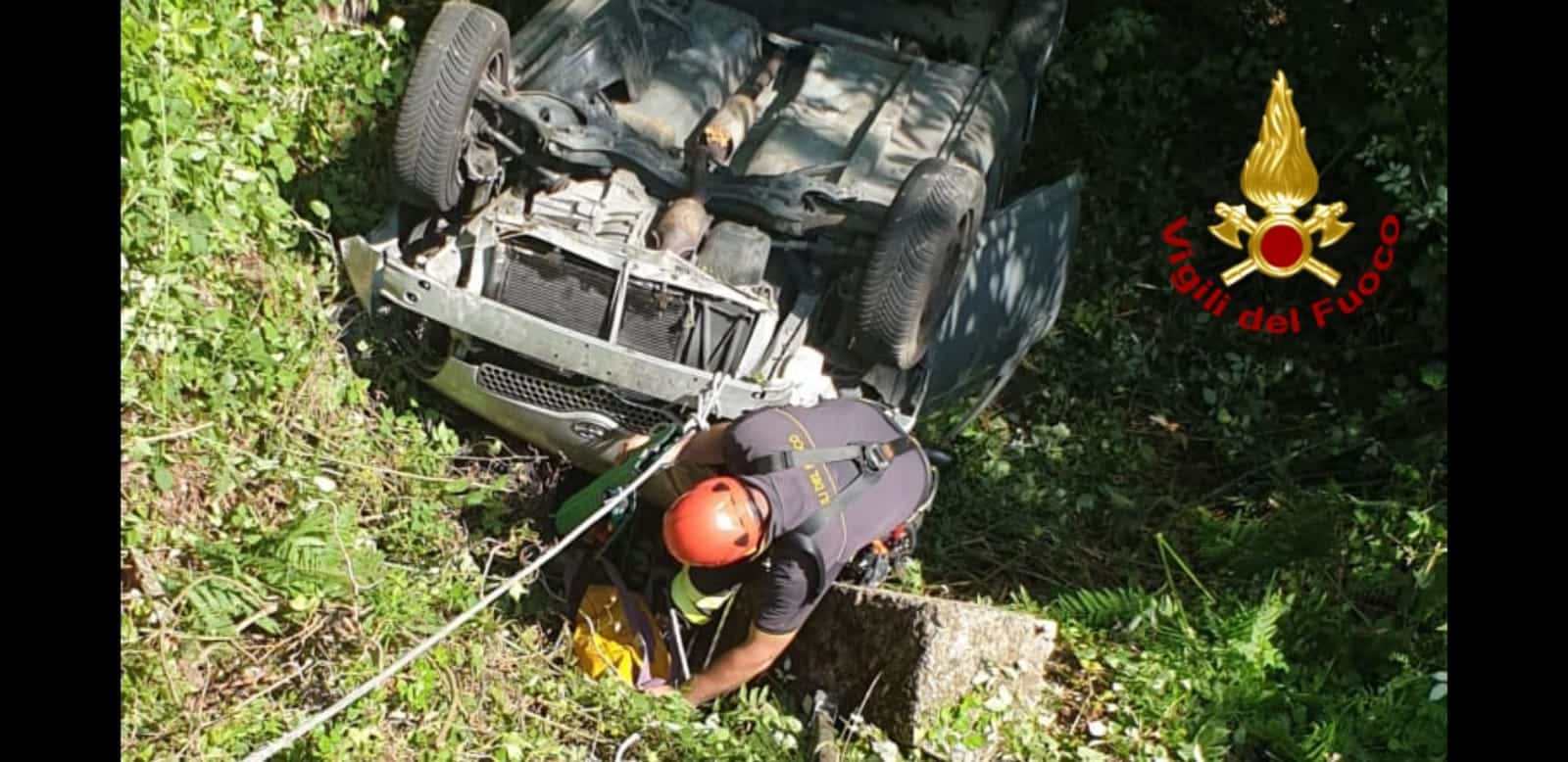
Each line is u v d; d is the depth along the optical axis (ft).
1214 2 25.58
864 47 19.86
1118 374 22.39
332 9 19.33
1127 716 15.75
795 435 14.11
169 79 15.23
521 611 14.85
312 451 15.39
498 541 15.70
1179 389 22.62
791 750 14.40
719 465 14.76
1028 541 19.29
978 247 18.38
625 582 15.72
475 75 14.99
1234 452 21.57
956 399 19.22
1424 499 19.75
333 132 17.90
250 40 17.21
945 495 19.57
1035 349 22.45
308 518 13.98
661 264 15.51
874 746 14.48
